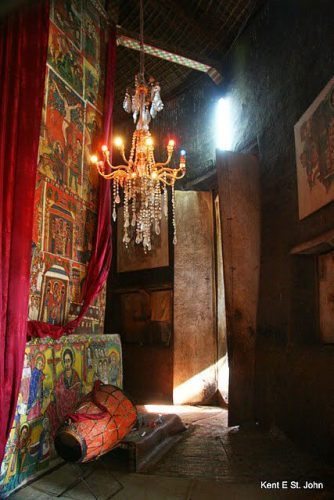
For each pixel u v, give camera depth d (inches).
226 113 374.9
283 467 191.6
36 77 208.2
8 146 183.9
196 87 423.2
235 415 276.8
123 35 323.6
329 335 227.8
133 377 421.7
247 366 284.0
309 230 227.5
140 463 192.1
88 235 271.3
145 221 259.3
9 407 164.2
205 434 258.2
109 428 172.6
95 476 181.8
